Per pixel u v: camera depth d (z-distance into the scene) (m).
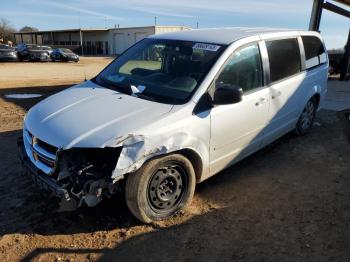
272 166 5.23
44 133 3.47
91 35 74.75
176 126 3.55
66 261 3.21
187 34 4.79
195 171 4.00
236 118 4.21
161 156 3.51
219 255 3.29
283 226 3.73
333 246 3.42
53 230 3.63
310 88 5.99
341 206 4.11
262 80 4.70
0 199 4.18
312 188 4.56
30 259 3.23
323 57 6.48
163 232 3.61
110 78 4.60
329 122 7.59
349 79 15.70
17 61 33.59
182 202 3.88
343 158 5.54
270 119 4.95
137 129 3.34
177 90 3.92
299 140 6.31
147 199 3.58
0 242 3.44
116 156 3.29
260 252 3.33
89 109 3.73
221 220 3.83
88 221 3.78
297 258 3.26
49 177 3.39
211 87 3.92
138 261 3.21
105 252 3.33
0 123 7.25
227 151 4.28
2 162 5.20
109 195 3.41
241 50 4.35
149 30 60.66
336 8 14.35
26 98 10.27
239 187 4.58
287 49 5.31
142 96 3.95
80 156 3.32
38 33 89.19
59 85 13.77
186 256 3.28
